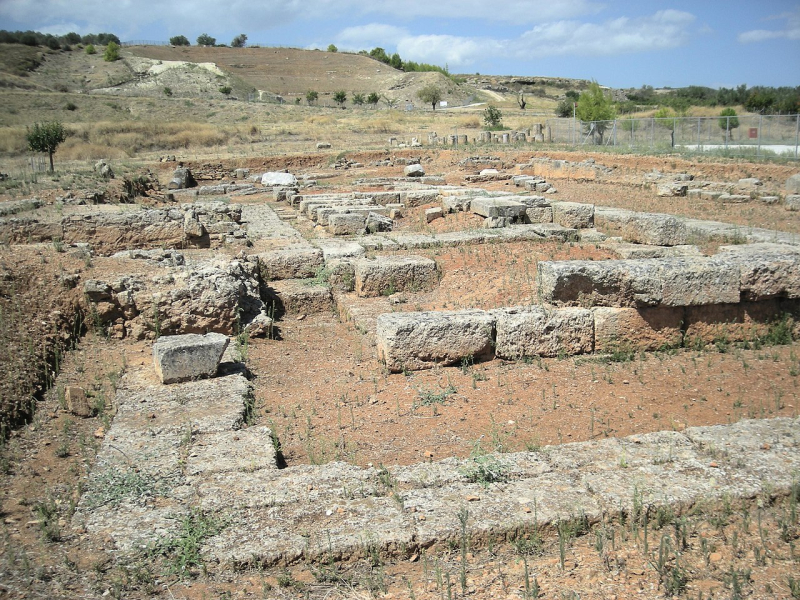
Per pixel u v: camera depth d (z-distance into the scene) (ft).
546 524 15.20
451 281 41.01
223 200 85.20
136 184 85.30
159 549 14.66
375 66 369.71
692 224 52.80
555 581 13.58
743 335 29.25
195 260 41.88
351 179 101.86
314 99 253.24
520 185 86.12
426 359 27.04
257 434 20.39
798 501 15.96
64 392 23.16
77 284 31.58
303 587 13.74
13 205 55.26
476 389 24.93
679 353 28.25
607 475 16.92
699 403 23.22
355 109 216.95
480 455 18.49
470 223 59.26
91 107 180.34
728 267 28.04
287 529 15.29
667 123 122.72
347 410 23.65
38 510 16.44
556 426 21.71
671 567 13.75
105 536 15.19
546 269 28.78
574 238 49.57
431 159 118.01
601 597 13.02
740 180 75.10
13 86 210.18
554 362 27.40
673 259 29.66
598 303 28.45
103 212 51.75
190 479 17.62
